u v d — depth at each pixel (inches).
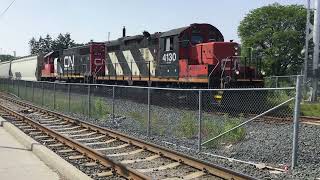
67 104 960.9
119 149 487.5
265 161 422.3
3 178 337.7
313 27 1079.6
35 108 1002.7
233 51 893.8
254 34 2379.4
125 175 350.9
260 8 2400.3
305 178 349.1
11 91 1686.8
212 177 354.0
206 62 903.1
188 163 393.4
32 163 394.0
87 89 852.0
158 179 348.2
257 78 914.7
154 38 1041.5
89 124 645.9
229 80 853.8
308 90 1074.1
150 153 455.2
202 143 489.1
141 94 920.3
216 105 792.9
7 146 478.0
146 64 1074.1
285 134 550.0
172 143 523.2
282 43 2303.2
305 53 1083.9
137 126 668.7
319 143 495.8
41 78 1887.3
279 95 756.0
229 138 516.1
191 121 581.9
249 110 755.4
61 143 521.0
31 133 606.2
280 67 2351.1
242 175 324.5
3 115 846.5
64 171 350.9
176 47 954.7
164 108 788.0
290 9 2336.4
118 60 1233.4
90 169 383.9
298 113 387.5
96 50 1355.8
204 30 967.6
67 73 1578.5
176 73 959.6
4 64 2719.0
